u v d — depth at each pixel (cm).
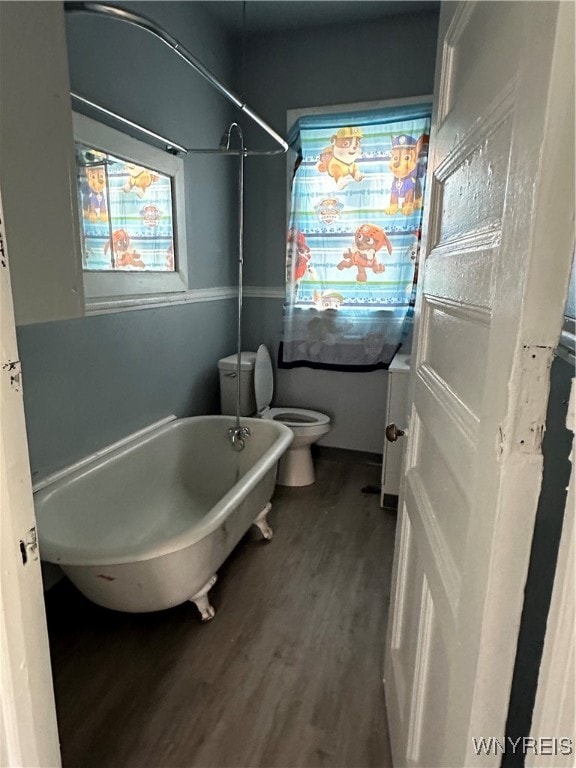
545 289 51
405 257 313
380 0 276
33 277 83
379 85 305
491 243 67
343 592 213
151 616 197
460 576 77
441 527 94
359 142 308
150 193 250
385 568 231
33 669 64
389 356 326
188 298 292
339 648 182
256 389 327
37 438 193
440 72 111
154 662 175
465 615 70
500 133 66
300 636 188
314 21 301
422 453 118
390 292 320
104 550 158
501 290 60
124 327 239
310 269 332
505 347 57
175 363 285
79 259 92
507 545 58
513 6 62
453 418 84
